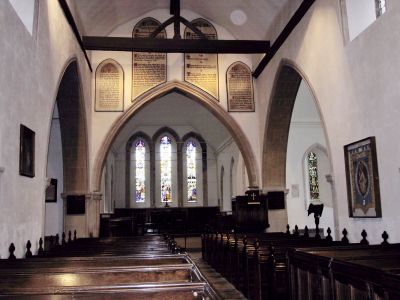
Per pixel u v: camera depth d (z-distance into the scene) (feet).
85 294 9.84
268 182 49.32
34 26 25.72
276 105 45.78
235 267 28.73
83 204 46.32
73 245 28.81
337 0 28.73
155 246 27.68
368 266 13.05
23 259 18.94
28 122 24.47
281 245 25.98
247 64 52.34
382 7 25.50
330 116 30.22
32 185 25.50
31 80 24.95
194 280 11.67
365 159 24.99
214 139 90.68
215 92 51.37
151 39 44.19
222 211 82.69
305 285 18.42
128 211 87.51
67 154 46.26
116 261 17.79
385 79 23.08
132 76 50.55
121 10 48.06
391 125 22.58
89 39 43.16
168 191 94.89
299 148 63.57
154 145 95.71
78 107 43.83
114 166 92.17
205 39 44.91
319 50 32.01
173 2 47.42
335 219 29.55
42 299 9.48
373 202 24.08
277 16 42.63
